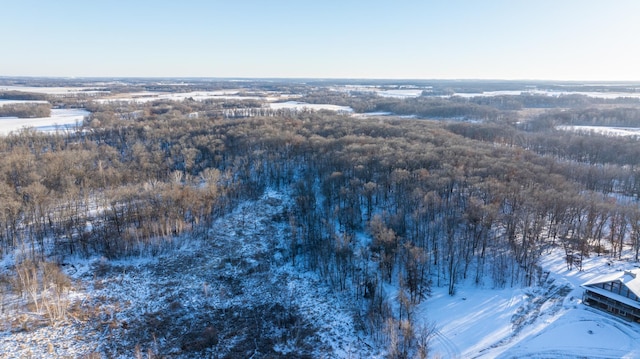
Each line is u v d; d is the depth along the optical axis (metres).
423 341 51.78
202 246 76.88
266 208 90.81
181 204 81.38
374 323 56.56
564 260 69.81
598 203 76.44
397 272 67.50
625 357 48.03
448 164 92.50
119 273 67.94
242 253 75.19
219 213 87.94
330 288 65.88
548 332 53.00
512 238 73.19
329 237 75.81
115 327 55.72
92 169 101.44
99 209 86.31
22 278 58.62
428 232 73.75
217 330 56.69
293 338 55.22
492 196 80.19
